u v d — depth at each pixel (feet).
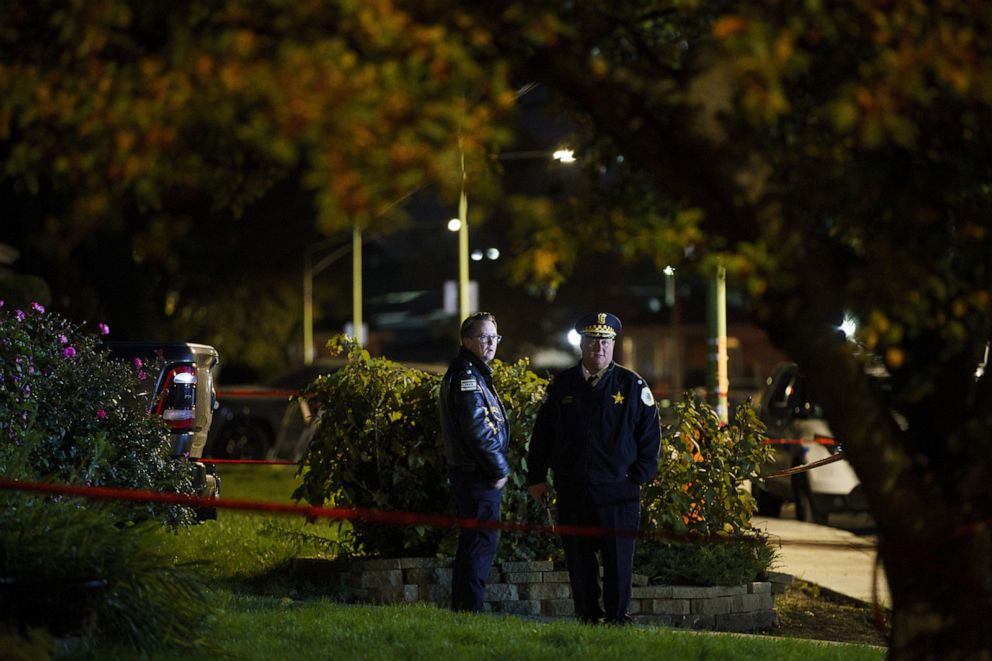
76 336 80.59
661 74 36.29
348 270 468.34
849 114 31.24
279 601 63.93
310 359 380.17
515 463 74.74
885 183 36.42
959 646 37.81
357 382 75.87
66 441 76.89
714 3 35.58
